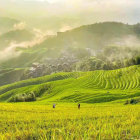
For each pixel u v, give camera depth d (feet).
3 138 27.84
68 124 49.65
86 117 73.61
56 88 549.13
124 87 467.93
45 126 52.95
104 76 592.60
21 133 30.53
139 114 67.67
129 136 22.41
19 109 146.20
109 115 75.82
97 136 21.25
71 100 374.43
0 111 126.52
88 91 439.63
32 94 485.15
